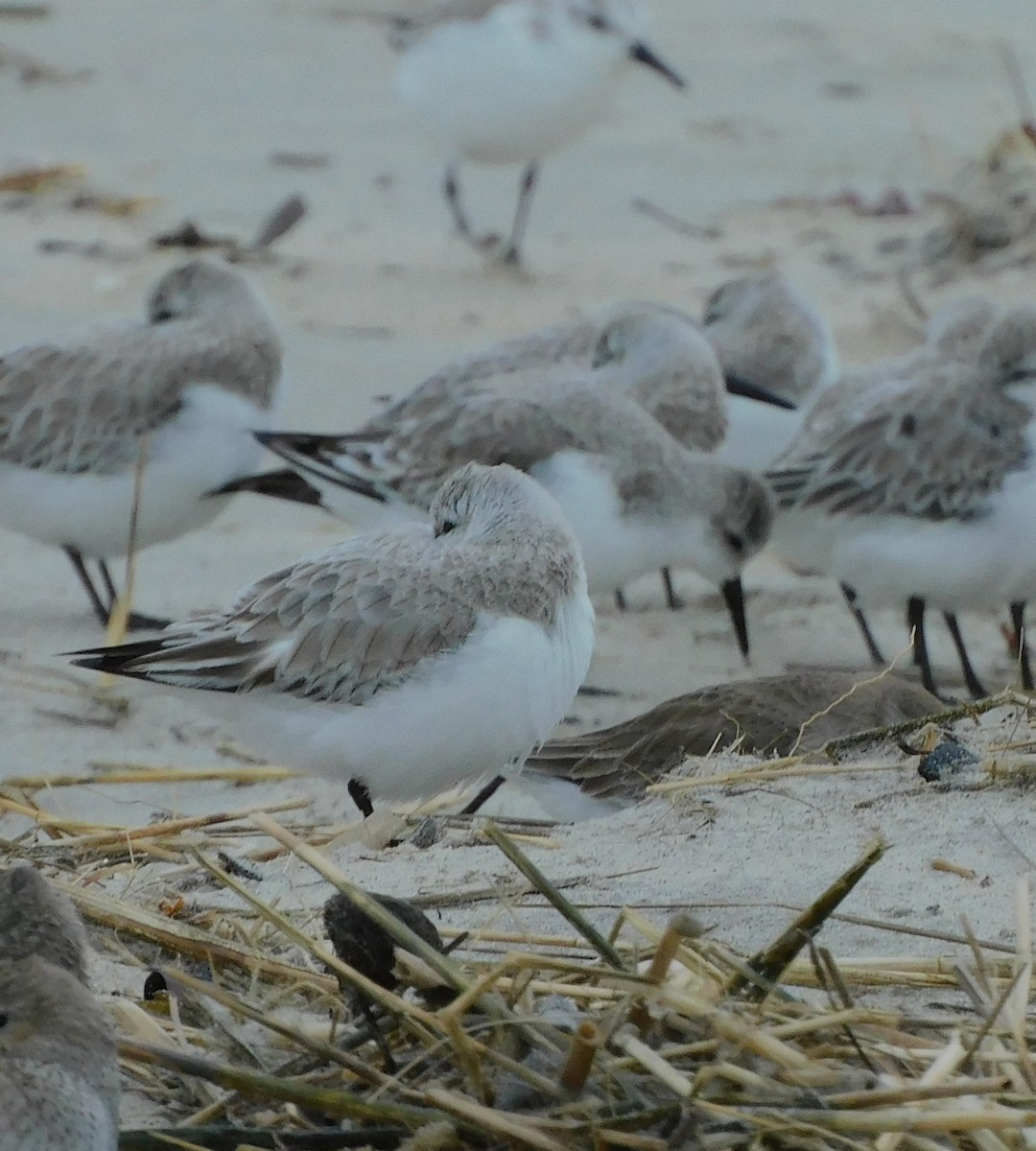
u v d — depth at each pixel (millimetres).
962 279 18609
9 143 21500
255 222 19703
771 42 26297
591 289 18281
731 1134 5617
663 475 12219
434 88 18984
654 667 12297
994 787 8281
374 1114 5727
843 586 12562
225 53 25109
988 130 22234
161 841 8156
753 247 19641
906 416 11930
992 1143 5617
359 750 8344
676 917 6016
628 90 24344
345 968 6113
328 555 8555
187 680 8305
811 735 9398
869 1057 6062
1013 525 11797
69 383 12328
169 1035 6270
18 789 9430
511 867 7820
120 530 12438
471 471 8773
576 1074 5773
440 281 18312
